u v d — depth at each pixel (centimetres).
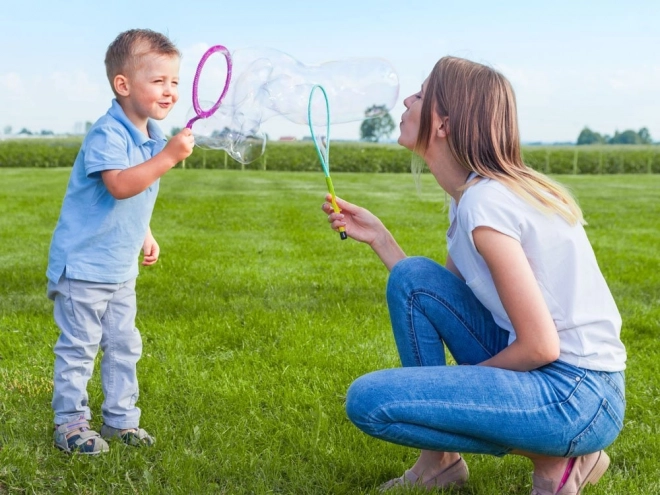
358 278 486
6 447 213
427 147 188
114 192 209
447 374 169
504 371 168
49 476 204
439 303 191
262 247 634
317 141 220
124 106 226
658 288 483
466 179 186
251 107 223
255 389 269
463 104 178
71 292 216
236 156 222
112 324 227
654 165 3041
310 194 1318
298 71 233
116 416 227
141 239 228
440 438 171
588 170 3025
